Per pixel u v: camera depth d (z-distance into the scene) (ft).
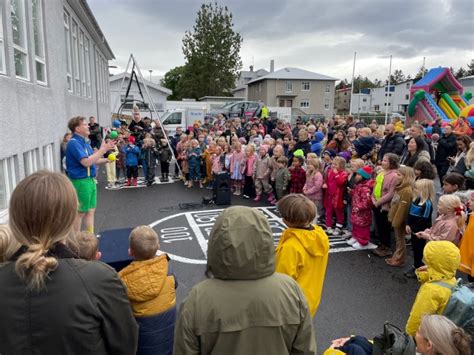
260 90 183.93
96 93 62.85
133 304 8.79
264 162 30.07
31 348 4.24
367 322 13.11
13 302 4.26
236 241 5.11
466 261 13.20
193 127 50.67
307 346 5.46
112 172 35.99
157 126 44.62
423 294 9.71
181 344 5.19
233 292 5.18
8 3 20.30
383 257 18.83
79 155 16.29
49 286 4.31
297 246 9.05
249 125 53.47
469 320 9.20
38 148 26.14
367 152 27.66
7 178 20.39
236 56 168.66
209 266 5.39
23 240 4.56
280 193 26.99
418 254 16.25
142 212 27.53
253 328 5.12
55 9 32.71
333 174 21.91
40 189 4.55
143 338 8.83
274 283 5.36
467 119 53.36
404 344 7.77
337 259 18.61
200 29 164.04
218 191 29.40
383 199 18.17
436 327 7.57
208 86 166.50
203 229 23.54
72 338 4.31
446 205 13.91
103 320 4.60
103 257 10.65
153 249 9.14
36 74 27.07
